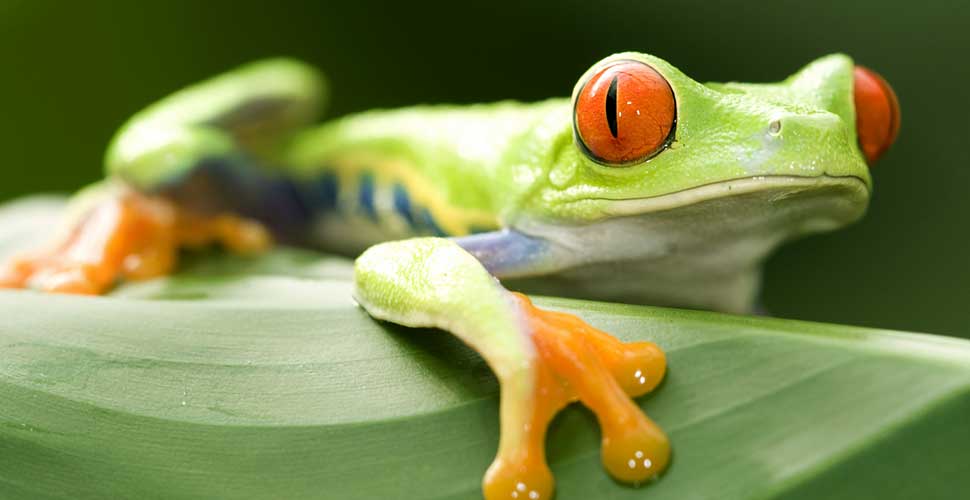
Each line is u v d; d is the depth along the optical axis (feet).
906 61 0.81
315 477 0.55
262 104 0.81
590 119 0.60
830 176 0.59
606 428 0.55
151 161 0.73
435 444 0.55
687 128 0.60
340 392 0.56
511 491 0.54
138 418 0.56
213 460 0.55
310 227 0.79
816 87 0.62
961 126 0.81
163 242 0.73
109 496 0.55
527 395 0.55
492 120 0.68
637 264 0.64
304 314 0.58
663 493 0.54
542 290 0.66
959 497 0.53
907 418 0.53
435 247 0.58
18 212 0.81
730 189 0.60
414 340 0.57
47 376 0.56
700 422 0.54
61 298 0.59
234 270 0.72
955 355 0.54
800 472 0.53
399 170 0.72
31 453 0.55
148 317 0.58
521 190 0.64
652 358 0.55
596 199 0.62
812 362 0.54
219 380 0.56
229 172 0.75
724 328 0.56
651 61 0.60
